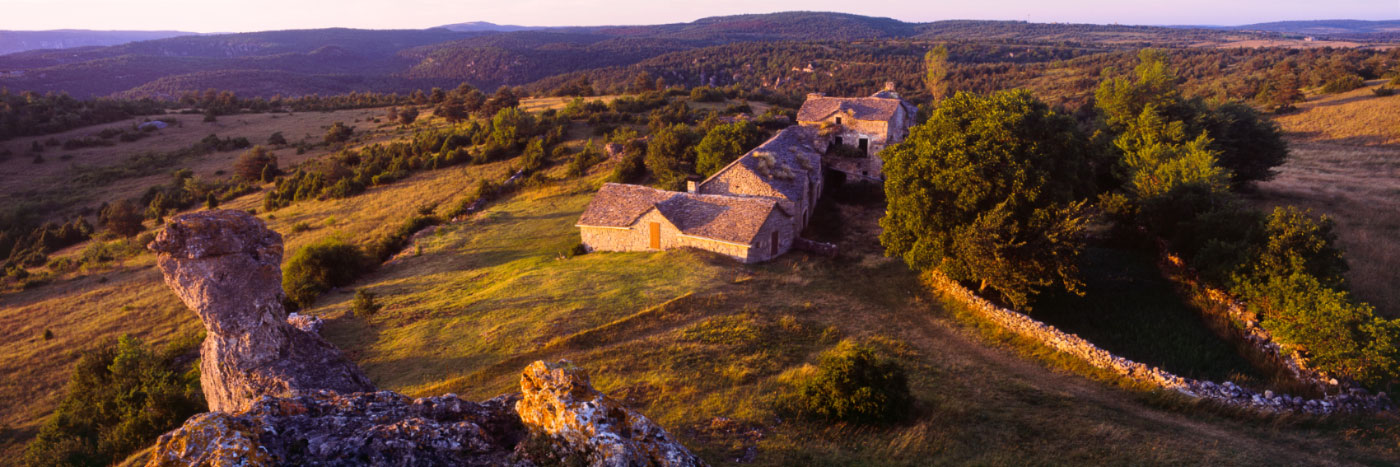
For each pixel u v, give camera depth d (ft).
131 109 514.68
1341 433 68.69
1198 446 62.90
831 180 207.72
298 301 144.15
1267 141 187.11
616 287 122.83
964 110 123.54
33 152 403.13
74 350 136.56
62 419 99.04
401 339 109.29
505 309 116.78
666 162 228.22
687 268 131.54
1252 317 99.04
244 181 339.57
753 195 156.15
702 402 70.59
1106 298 116.26
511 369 89.30
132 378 101.35
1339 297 82.28
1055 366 89.20
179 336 138.31
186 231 59.41
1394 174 213.25
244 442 27.81
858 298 116.57
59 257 242.58
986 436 63.62
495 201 241.35
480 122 396.78
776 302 111.24
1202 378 90.27
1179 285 117.60
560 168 273.13
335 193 279.49
